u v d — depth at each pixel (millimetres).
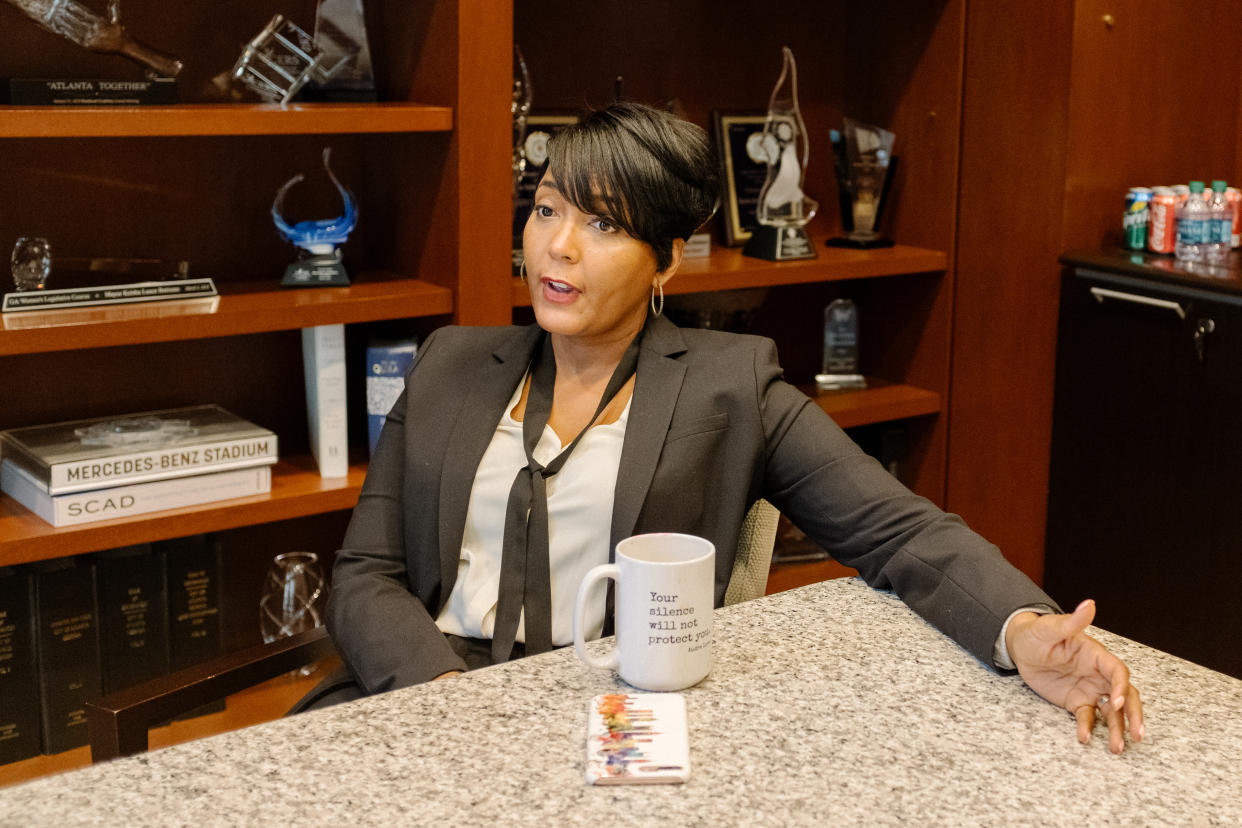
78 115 1938
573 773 924
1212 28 2914
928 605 1223
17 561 2020
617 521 1430
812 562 3148
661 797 891
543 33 2783
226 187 2461
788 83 3137
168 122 2006
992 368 2994
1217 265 2600
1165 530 2615
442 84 2299
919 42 3037
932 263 3018
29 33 2217
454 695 1057
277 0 2449
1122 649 1179
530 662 1126
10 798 892
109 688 2301
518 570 1438
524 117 2529
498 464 1509
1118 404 2688
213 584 2375
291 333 2605
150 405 2463
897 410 3047
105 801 889
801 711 1029
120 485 2123
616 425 1483
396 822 858
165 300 2215
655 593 1043
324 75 2424
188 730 2307
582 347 1517
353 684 1510
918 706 1044
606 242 1425
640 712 1002
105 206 2344
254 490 2264
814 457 1448
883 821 864
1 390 2299
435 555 1518
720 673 1101
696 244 2895
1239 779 933
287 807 878
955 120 2980
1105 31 2727
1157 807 890
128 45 2164
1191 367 2510
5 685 2197
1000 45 2857
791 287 3275
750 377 1486
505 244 2371
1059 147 2754
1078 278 2744
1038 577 2955
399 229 2535
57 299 2109
